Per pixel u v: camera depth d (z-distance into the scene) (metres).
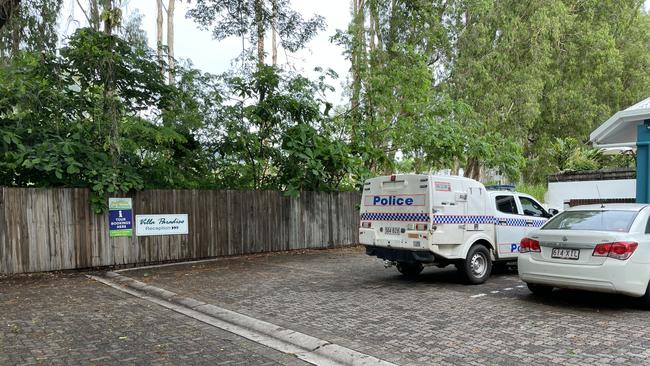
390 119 17.92
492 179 31.05
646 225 7.26
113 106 12.12
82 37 11.93
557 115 29.80
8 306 8.02
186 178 14.48
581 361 4.97
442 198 9.07
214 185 15.15
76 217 11.91
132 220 12.69
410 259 9.23
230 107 14.75
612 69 30.16
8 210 11.07
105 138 12.29
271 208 15.38
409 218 9.20
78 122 12.22
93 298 8.73
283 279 10.36
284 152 15.33
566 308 7.29
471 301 7.92
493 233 9.95
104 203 12.09
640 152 10.91
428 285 9.46
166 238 13.26
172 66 15.31
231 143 14.82
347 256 14.48
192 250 13.71
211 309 7.58
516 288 9.02
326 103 15.81
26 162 10.83
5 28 11.61
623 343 5.53
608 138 12.34
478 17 24.73
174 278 10.62
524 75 25.52
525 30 25.86
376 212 9.88
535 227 10.84
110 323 6.92
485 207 9.82
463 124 20.33
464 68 24.42
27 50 12.11
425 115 17.77
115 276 11.04
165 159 14.03
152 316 7.37
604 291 6.85
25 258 11.26
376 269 11.73
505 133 25.28
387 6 21.47
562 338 5.77
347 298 8.32
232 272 11.43
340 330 6.32
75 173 11.86
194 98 14.58
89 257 12.03
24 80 11.83
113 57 12.22
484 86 24.88
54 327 6.67
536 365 4.89
